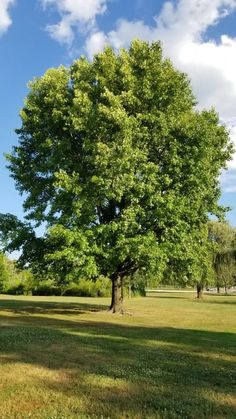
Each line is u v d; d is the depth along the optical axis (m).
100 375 10.27
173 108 28.56
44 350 13.54
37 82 30.69
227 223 67.88
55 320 24.97
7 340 15.40
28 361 11.75
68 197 27.66
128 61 28.30
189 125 27.61
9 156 31.25
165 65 28.91
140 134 26.70
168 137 27.62
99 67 28.47
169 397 8.73
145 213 26.84
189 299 63.62
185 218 27.84
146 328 21.72
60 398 8.49
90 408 7.93
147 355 13.09
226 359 12.96
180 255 27.47
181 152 27.86
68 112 27.78
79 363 11.62
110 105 26.78
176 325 24.58
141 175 26.48
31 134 31.30
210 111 29.97
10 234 29.95
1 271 73.12
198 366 11.73
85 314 29.98
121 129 26.05
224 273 65.75
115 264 27.66
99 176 26.02
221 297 74.81
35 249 30.02
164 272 30.55
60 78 30.02
